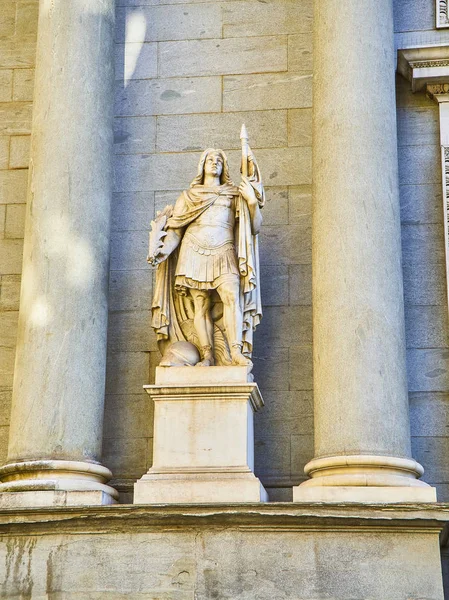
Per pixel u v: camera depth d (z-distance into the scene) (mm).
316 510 18875
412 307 22906
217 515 18984
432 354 22609
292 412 22625
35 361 21406
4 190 24859
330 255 21328
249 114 24656
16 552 19438
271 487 22141
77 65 23141
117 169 24562
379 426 20234
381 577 18672
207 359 21250
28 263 22203
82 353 21516
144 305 23641
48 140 22703
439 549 18875
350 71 22297
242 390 20438
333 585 18688
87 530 19344
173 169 24484
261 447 22469
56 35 23375
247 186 21469
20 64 25781
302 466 22266
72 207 22266
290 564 18859
